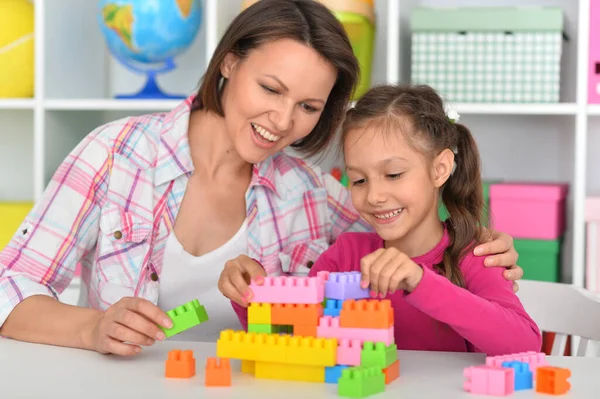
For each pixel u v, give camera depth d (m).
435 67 2.56
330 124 1.77
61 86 2.72
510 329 1.32
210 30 2.54
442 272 1.62
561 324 1.74
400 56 2.61
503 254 1.60
